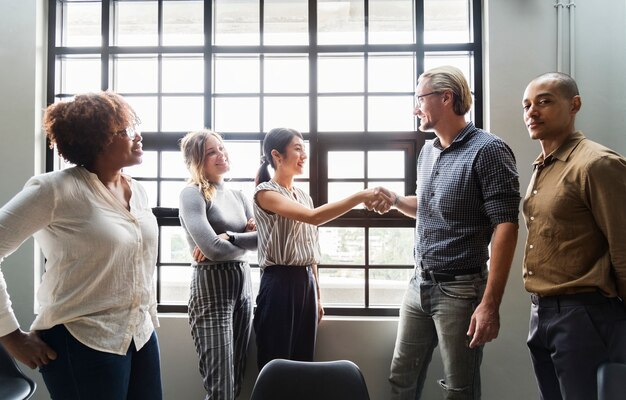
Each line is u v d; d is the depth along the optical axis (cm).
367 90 229
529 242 143
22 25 221
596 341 127
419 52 225
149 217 126
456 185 148
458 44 222
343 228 226
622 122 200
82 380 105
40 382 211
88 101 109
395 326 207
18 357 103
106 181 116
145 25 237
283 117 232
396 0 231
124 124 113
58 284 105
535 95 141
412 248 224
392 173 228
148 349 124
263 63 233
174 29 236
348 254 226
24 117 220
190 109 234
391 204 172
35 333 106
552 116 138
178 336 211
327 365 128
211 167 184
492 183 140
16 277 215
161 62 235
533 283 140
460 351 148
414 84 228
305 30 232
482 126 219
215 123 235
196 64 235
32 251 215
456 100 153
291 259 168
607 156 126
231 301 177
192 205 172
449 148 154
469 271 149
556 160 141
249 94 233
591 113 204
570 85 140
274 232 167
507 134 207
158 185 233
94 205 107
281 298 165
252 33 235
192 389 210
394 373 176
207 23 231
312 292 174
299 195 185
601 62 203
